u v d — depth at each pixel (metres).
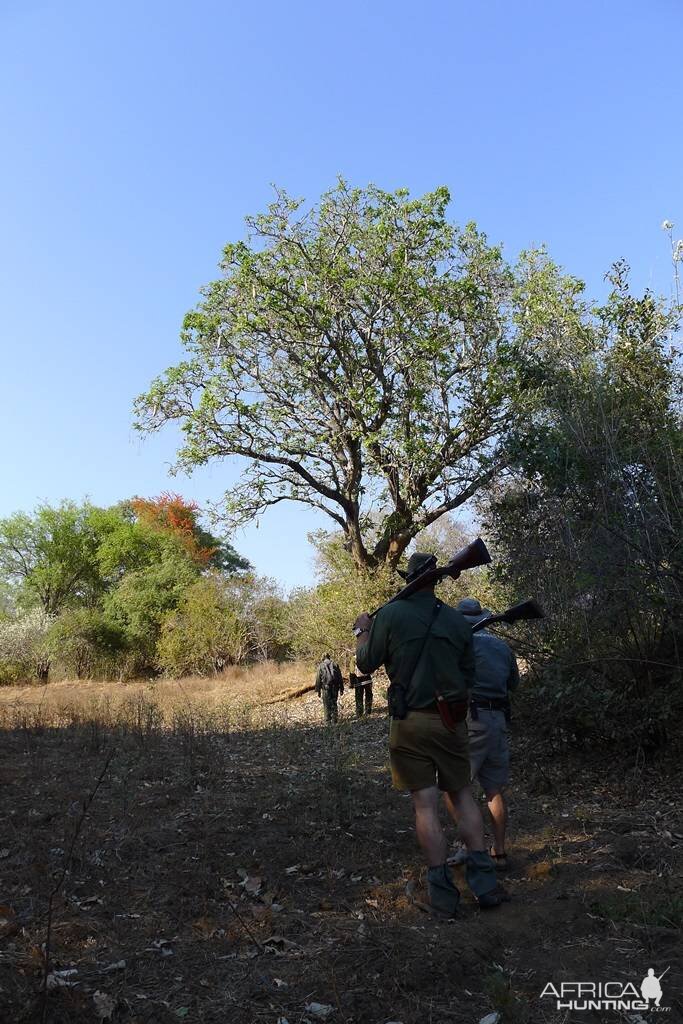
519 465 8.92
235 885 4.93
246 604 33.81
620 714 7.77
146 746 10.12
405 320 21.48
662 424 8.62
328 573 24.12
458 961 3.68
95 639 39.12
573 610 8.02
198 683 28.69
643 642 7.89
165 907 4.54
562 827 6.17
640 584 7.60
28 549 54.16
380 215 22.03
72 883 4.86
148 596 39.19
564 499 8.43
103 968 3.71
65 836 5.75
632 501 7.73
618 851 5.28
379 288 21.55
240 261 22.00
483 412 20.16
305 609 24.88
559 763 7.96
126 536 49.69
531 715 8.32
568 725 8.05
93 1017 3.24
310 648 24.20
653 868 4.96
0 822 6.37
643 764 7.51
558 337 10.59
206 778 8.19
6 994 3.34
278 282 22.09
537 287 20.64
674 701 7.44
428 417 21.14
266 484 23.23
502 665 5.46
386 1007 3.30
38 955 3.75
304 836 6.05
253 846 5.75
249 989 3.48
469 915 4.39
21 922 4.23
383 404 22.08
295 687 22.20
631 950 3.80
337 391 22.47
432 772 4.54
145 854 5.60
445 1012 3.28
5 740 10.95
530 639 8.41
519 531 8.95
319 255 22.09
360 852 5.62
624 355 9.43
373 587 21.83
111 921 4.31
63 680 38.50
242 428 22.64
